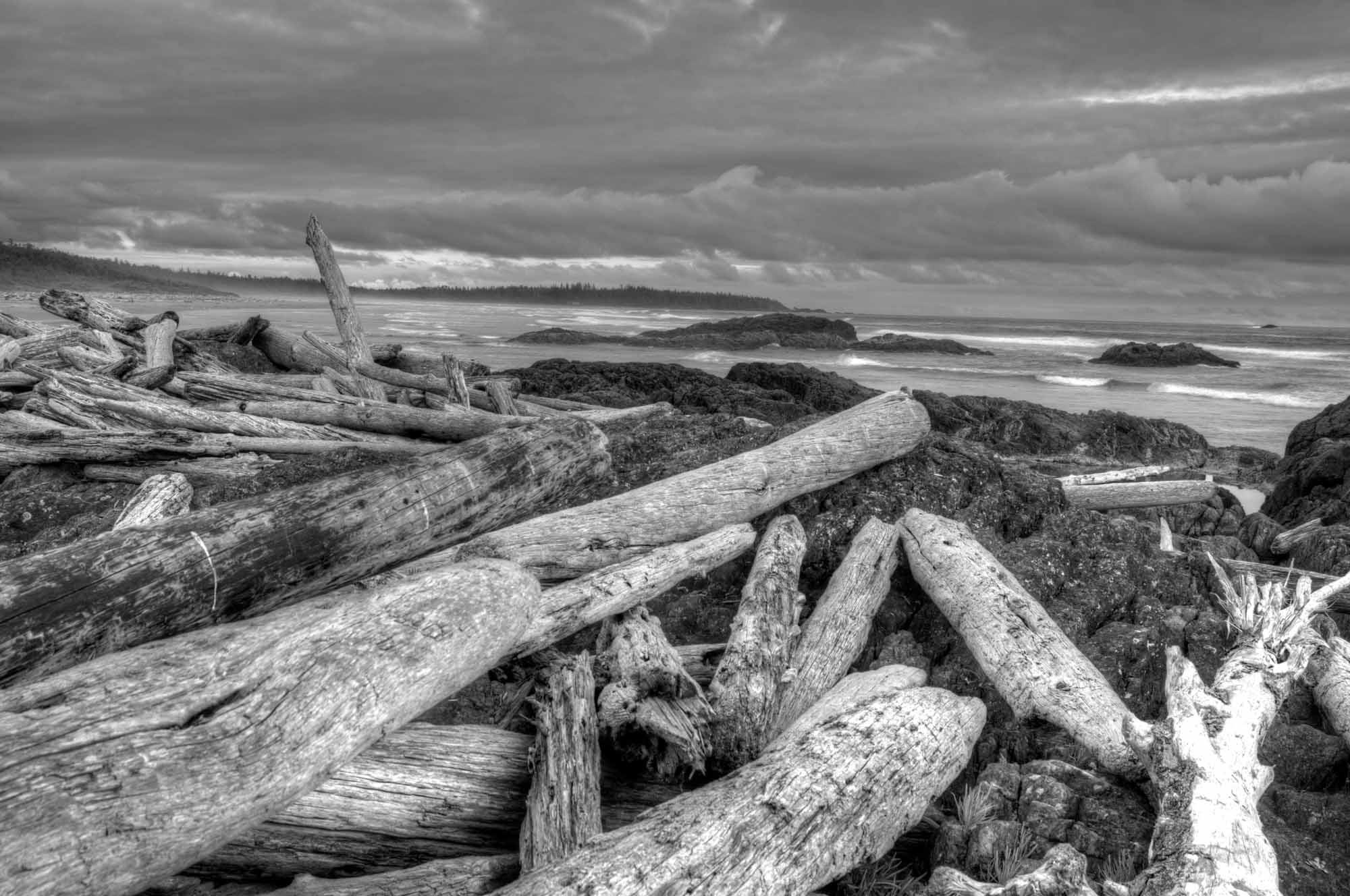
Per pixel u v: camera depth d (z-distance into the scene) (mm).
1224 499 12766
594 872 2904
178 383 10648
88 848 2234
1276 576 7516
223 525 3496
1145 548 6855
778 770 3533
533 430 4898
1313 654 5285
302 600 3713
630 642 4355
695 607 6012
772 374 24031
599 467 5184
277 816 3342
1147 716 5348
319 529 3713
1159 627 5883
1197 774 3590
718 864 3045
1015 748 4883
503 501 4594
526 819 3543
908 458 7484
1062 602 6137
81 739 2391
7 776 2215
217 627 3129
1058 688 4645
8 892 2082
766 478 6453
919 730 4074
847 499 7059
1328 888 3828
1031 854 3936
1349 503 11812
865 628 5434
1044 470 17391
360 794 3480
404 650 3262
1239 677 4539
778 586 5266
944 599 5617
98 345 12859
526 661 4281
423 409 9859
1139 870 3809
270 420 9242
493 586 3842
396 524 4035
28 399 10102
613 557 5414
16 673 2879
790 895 3146
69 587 3021
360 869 3506
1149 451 20375
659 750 3930
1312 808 4285
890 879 3842
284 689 2854
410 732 3816
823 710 4320
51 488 8336
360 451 8031
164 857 2406
